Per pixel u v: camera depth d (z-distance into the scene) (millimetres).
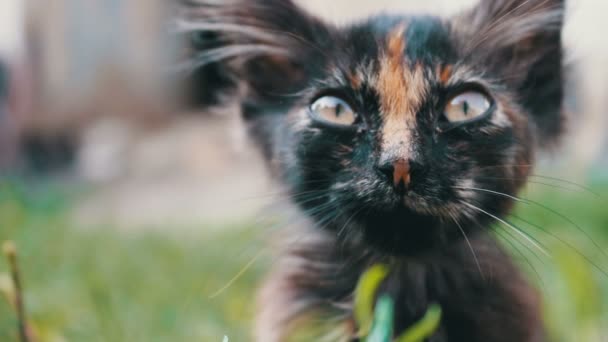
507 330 330
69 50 1056
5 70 1040
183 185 941
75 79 1061
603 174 753
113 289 417
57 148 1056
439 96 319
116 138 1030
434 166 311
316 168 325
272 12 349
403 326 330
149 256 488
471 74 323
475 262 333
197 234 589
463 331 331
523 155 331
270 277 354
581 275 376
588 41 793
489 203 322
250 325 387
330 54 335
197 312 410
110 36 1070
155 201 858
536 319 336
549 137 352
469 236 325
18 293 322
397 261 331
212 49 366
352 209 317
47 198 560
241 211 755
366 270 328
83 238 502
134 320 392
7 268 403
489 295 332
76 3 1056
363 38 333
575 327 380
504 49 343
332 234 333
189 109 1115
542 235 444
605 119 803
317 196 327
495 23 341
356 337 320
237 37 358
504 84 335
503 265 337
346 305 331
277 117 346
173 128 1081
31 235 448
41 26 1048
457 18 348
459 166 314
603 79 792
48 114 1049
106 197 875
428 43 328
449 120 318
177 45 1088
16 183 521
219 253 500
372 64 324
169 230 601
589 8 792
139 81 1082
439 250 326
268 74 354
